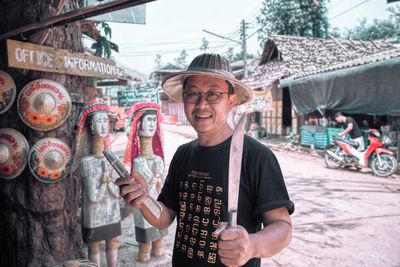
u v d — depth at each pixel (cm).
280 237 117
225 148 145
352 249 389
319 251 384
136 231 339
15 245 267
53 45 261
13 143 252
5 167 253
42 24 228
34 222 264
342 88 960
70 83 278
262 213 130
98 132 288
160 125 361
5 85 251
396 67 775
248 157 135
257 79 1692
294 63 1549
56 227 269
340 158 855
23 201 262
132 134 339
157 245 354
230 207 96
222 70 143
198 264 138
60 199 271
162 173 350
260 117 1800
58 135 269
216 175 142
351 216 506
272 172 131
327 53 1630
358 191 654
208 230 139
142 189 137
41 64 246
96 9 204
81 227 310
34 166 255
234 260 88
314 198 607
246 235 89
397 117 938
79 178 304
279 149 1273
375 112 854
